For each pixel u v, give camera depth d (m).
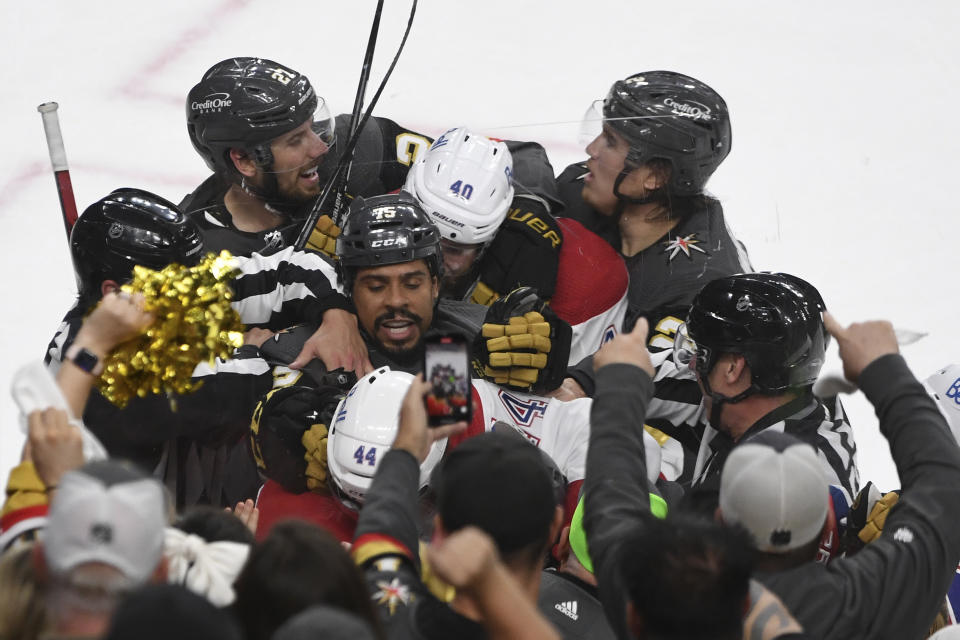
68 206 14.30
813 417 12.31
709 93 15.06
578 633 9.17
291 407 11.68
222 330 10.64
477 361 12.52
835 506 11.52
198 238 12.83
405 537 7.72
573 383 13.18
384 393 11.14
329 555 6.58
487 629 6.33
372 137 15.92
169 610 5.32
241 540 8.23
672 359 13.89
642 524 7.16
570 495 11.80
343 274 13.13
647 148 14.78
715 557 6.70
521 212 14.51
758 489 7.85
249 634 6.49
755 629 7.37
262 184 14.75
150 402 12.27
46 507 7.76
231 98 14.41
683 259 15.10
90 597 6.03
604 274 14.52
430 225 12.93
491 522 7.20
